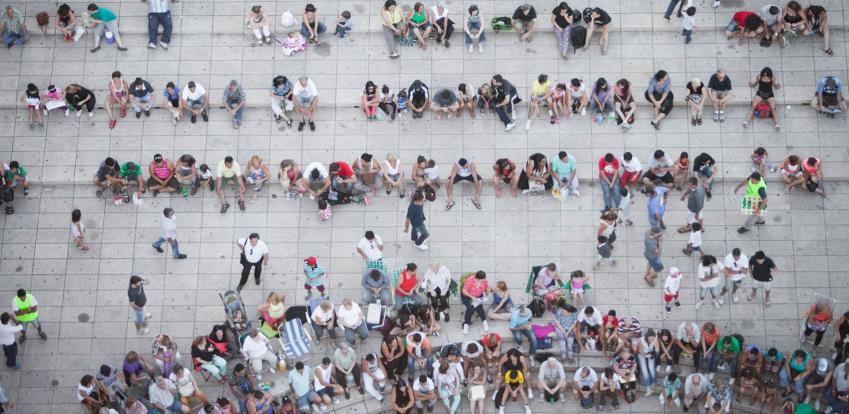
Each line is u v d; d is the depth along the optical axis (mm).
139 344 28234
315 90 29969
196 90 30031
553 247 29094
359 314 27156
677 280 27438
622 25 31266
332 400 27062
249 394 26422
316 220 29469
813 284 28500
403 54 31156
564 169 29000
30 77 31062
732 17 31266
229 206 29594
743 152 29875
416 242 28828
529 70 30922
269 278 28859
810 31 30750
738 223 29141
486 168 29922
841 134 29984
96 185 29766
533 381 27469
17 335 28109
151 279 28922
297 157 30203
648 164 29766
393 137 30312
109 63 31188
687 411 27094
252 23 31000
